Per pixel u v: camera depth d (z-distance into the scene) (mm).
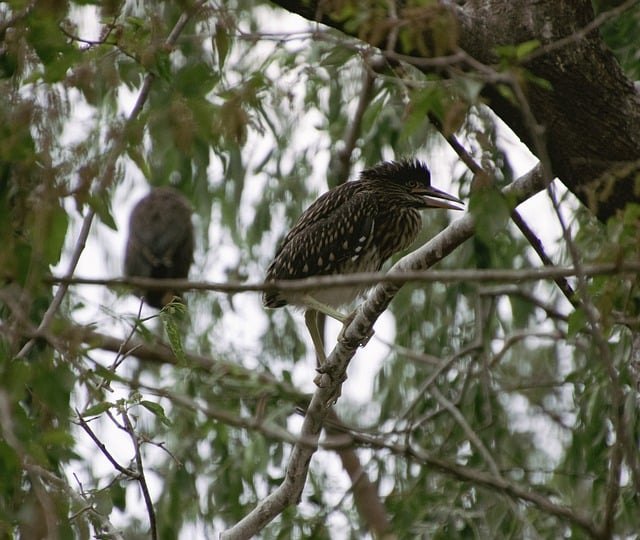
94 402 8133
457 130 6715
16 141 6457
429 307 14188
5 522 6242
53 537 6109
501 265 13359
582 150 8398
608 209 8609
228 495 12523
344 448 11742
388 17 7262
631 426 9156
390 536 11250
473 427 12680
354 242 12766
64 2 6680
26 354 7223
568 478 12742
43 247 6293
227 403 13188
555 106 8273
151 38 7512
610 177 7848
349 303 12820
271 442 12578
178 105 6957
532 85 8211
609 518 8570
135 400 7805
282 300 12703
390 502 11680
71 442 6551
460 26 8016
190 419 12883
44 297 9516
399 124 13266
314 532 11633
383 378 14195
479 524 11266
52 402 6656
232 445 13180
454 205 13094
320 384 9930
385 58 7906
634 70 11766
